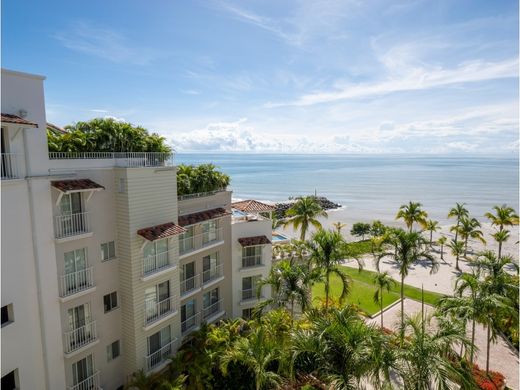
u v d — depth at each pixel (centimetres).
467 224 5503
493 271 2358
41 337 1670
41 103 1602
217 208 2720
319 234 2594
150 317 2164
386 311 3500
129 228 1967
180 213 2473
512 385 2322
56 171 1681
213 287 2766
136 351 2069
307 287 2427
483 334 3017
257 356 1884
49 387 1716
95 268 1905
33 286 1617
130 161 2080
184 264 2509
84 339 1881
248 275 2995
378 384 1562
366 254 5728
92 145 2066
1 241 1476
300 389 1983
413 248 2925
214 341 2258
